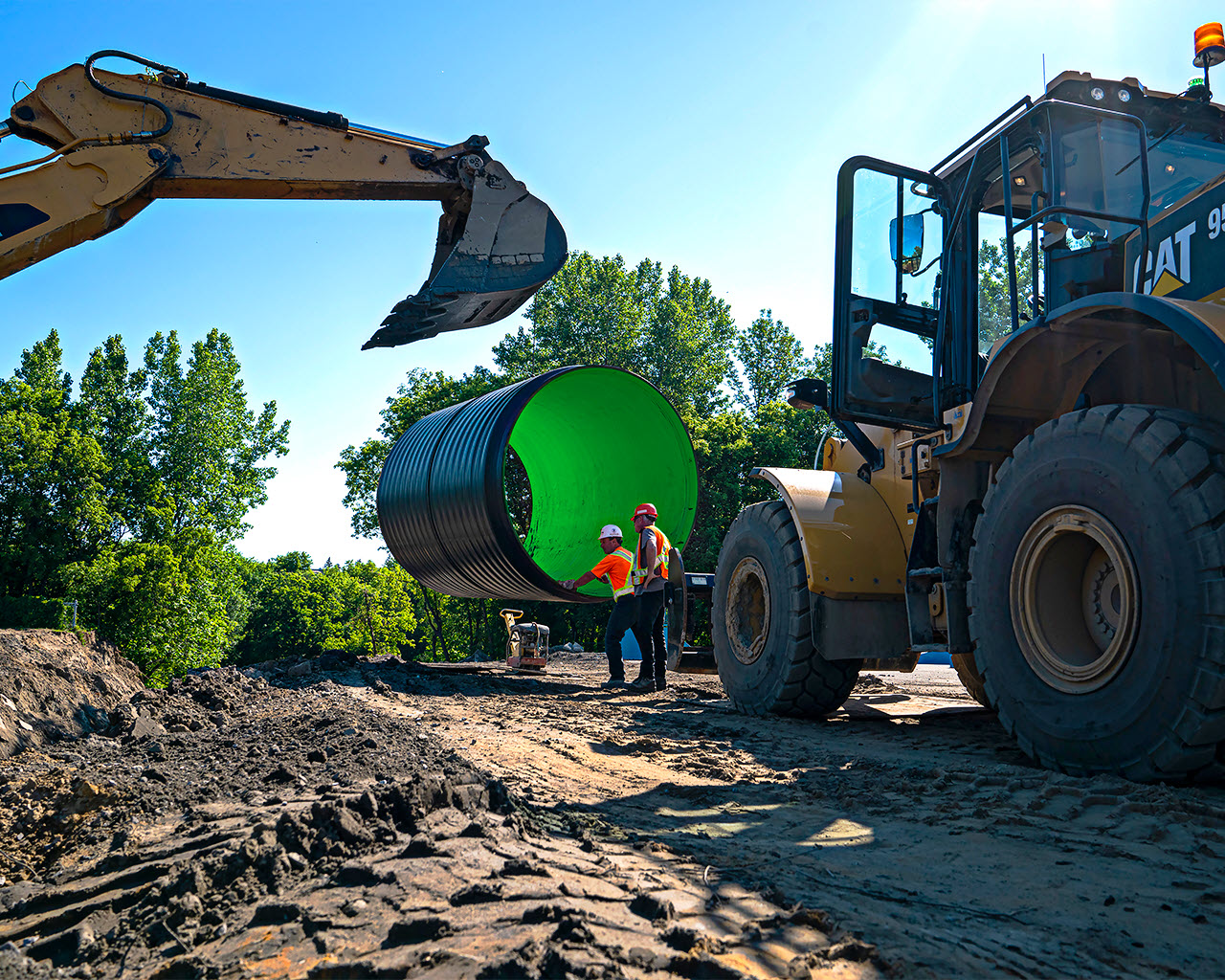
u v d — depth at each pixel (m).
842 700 6.25
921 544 5.14
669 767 4.24
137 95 5.98
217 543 40.50
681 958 1.58
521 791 3.44
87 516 35.25
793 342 44.09
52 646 5.48
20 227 5.57
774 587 6.35
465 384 36.16
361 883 2.09
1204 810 2.93
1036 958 1.78
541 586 9.72
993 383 4.45
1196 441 3.37
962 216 5.07
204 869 2.18
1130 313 3.80
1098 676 3.62
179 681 6.35
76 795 3.29
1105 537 3.63
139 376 43.84
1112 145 4.30
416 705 6.68
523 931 1.74
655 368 39.06
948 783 3.70
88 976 1.78
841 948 1.72
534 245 6.84
